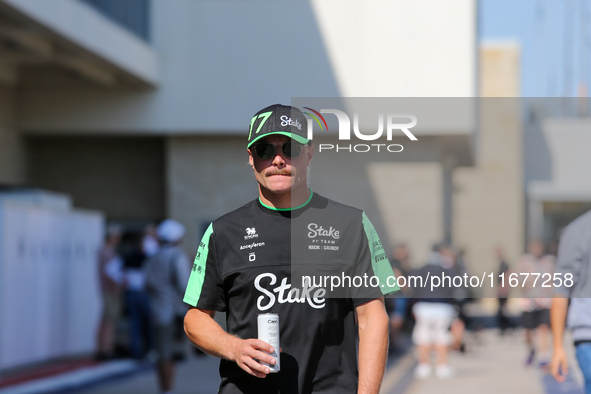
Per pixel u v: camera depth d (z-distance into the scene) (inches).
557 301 179.5
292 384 114.2
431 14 690.2
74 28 557.3
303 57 710.5
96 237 552.4
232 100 721.0
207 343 114.6
